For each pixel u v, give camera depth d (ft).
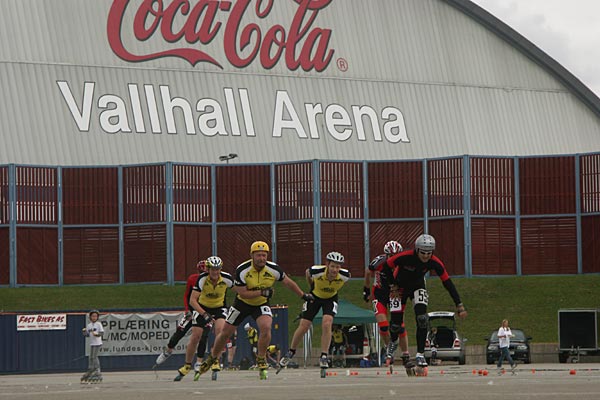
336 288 110.73
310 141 400.06
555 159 318.04
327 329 110.73
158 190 310.24
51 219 309.63
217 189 316.60
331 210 316.60
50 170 310.65
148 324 207.21
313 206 314.35
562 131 437.99
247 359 214.07
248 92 398.01
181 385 97.40
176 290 301.22
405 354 110.93
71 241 310.65
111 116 377.91
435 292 302.04
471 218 314.96
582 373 139.03
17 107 367.04
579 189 315.58
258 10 406.21
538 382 90.27
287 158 395.55
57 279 308.40
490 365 229.66
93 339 140.36
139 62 386.93
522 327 278.46
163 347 207.31
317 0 416.26
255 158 391.24
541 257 317.22
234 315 104.88
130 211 311.68
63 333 208.85
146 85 385.09
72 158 369.09
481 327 278.67
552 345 255.29
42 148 366.43
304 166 316.60
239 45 401.29
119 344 205.98
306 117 402.31
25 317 207.62
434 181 319.47
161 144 380.58
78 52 380.58
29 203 307.58
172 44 392.27
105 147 374.02
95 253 310.86
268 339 105.50
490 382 89.40
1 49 371.56
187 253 311.47
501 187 318.24
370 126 410.11
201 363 118.21
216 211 315.99
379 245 318.86
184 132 384.68
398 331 109.70
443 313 244.63
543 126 435.94
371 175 320.09
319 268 110.01
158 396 72.13
